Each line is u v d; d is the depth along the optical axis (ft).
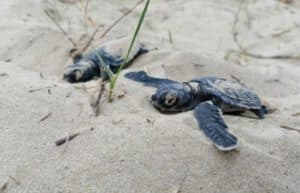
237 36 1.28
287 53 1.20
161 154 0.69
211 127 0.72
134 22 1.27
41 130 0.72
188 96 0.78
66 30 1.11
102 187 0.65
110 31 1.15
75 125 0.73
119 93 0.80
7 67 0.89
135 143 0.70
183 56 0.99
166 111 0.77
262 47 1.23
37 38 1.04
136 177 0.66
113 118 0.74
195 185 0.67
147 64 0.97
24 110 0.75
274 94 0.97
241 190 0.68
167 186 0.66
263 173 0.70
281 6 1.45
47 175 0.67
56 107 0.76
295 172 0.71
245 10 1.41
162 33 1.25
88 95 0.80
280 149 0.74
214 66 1.00
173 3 1.43
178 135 0.71
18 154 0.69
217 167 0.69
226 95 0.79
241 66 1.07
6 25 1.09
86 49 1.03
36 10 1.20
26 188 0.65
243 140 0.73
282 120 0.83
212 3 1.45
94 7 1.31
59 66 0.97
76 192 0.65
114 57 0.94
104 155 0.68
